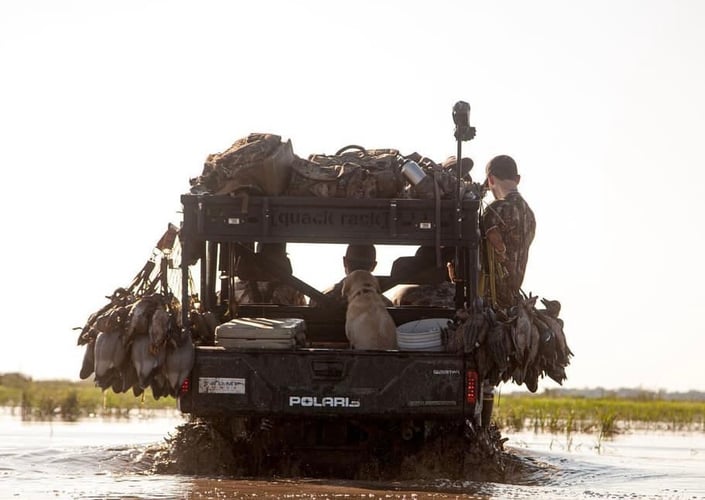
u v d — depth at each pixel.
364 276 15.91
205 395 14.54
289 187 15.44
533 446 22.44
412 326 15.90
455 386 14.48
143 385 14.34
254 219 15.13
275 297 18.27
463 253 16.67
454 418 14.61
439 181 15.29
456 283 16.91
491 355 14.41
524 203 16.89
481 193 16.62
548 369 15.20
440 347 15.24
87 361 14.96
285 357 14.52
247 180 15.15
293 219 15.13
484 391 17.02
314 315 17.31
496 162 17.73
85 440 21.44
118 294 15.19
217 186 15.20
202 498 11.44
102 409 35.97
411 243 15.08
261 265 17.52
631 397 50.12
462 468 15.05
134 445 19.30
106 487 12.49
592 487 14.25
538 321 14.99
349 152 16.36
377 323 15.42
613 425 30.42
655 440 26.75
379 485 13.42
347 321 15.61
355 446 15.08
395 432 15.17
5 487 12.45
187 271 15.08
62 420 30.88
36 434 23.59
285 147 15.34
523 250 16.77
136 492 11.95
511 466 16.25
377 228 15.12
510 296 16.59
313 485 13.19
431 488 13.18
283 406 14.46
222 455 15.15
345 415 14.45
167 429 26.02
